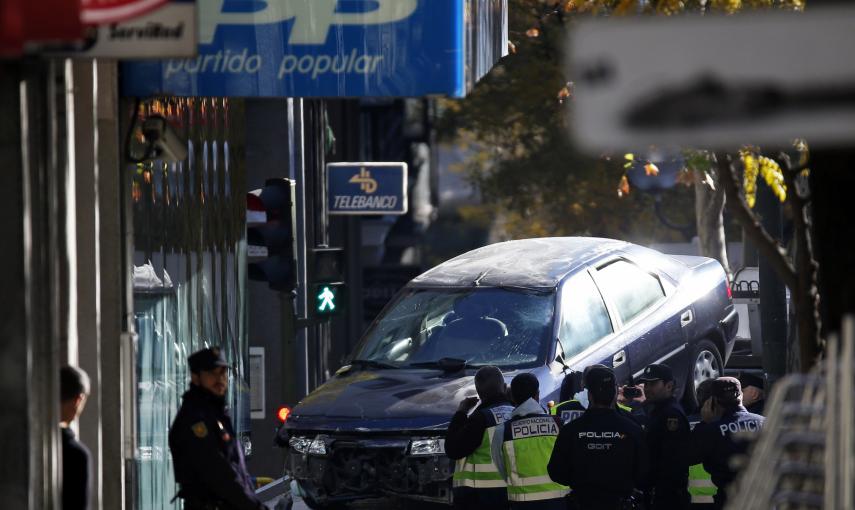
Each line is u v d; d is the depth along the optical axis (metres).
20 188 18.94
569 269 43.91
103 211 28.31
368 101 104.94
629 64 10.77
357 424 39.25
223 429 25.94
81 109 27.34
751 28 10.68
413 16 30.17
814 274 21.42
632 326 44.19
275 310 56.03
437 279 45.09
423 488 38.53
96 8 18.86
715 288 48.41
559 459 30.55
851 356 13.18
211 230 41.38
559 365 40.75
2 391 18.72
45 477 19.97
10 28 15.91
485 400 33.44
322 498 39.78
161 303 35.47
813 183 14.59
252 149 55.75
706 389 33.38
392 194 70.94
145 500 33.66
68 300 26.17
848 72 10.56
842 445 13.18
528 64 93.38
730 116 10.67
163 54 20.14
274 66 30.25
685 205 95.31
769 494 14.41
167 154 30.67
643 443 30.45
